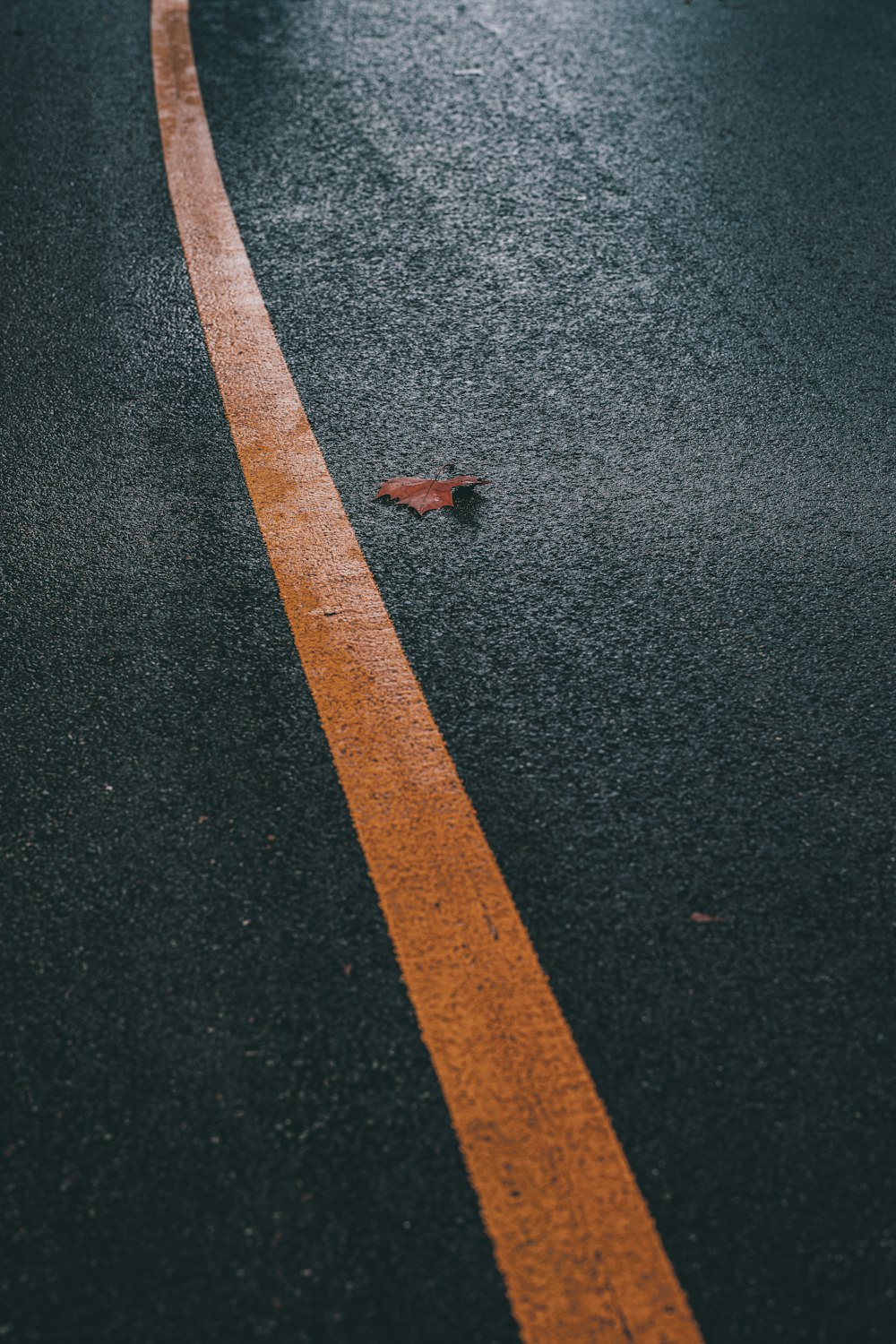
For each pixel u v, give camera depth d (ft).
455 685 8.16
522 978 6.43
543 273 12.71
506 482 9.99
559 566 9.13
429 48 17.58
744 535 9.44
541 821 7.25
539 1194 5.55
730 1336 5.12
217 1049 6.14
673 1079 5.99
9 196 14.24
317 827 7.23
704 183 14.26
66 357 11.64
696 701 8.06
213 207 13.94
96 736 7.85
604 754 7.68
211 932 6.68
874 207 13.80
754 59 17.24
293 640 8.53
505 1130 5.79
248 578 9.07
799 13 18.76
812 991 6.39
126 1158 5.73
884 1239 5.42
